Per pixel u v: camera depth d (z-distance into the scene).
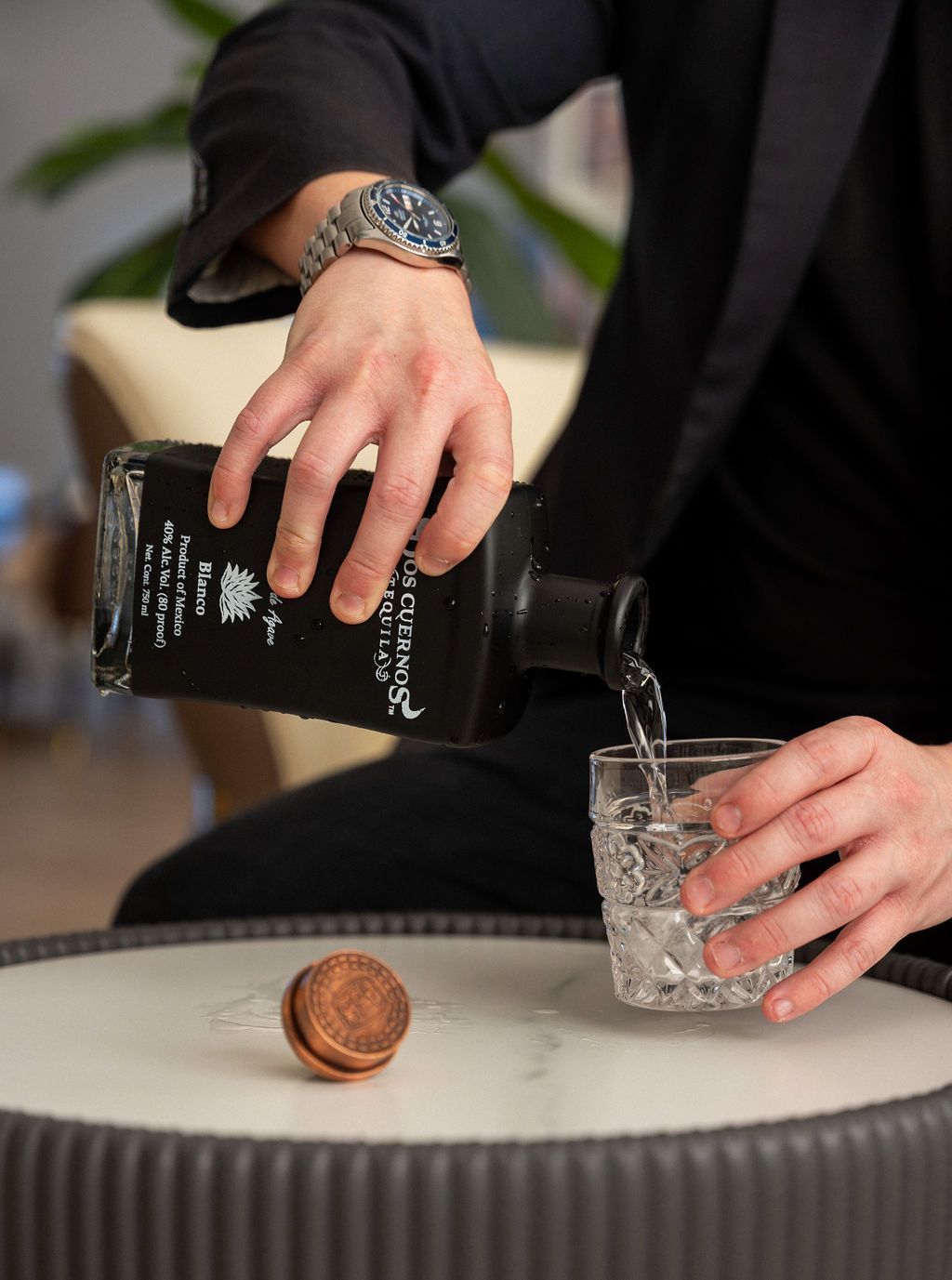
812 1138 0.52
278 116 0.98
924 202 1.07
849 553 1.14
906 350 1.10
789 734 1.15
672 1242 0.50
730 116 1.13
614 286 1.26
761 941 0.65
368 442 0.70
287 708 0.74
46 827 3.79
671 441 1.14
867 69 1.06
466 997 0.76
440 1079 0.61
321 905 1.08
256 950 0.88
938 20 1.07
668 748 0.72
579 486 1.19
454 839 1.12
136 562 0.76
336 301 0.77
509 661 0.71
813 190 1.05
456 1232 0.49
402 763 1.21
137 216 7.45
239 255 1.03
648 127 1.22
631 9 1.22
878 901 0.68
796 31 1.07
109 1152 0.50
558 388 1.98
